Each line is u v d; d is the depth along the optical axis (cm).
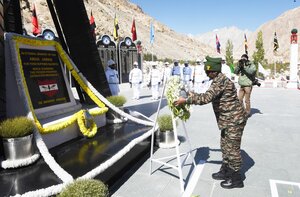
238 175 411
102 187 290
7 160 388
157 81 1323
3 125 390
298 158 521
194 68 1608
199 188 412
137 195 397
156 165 498
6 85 470
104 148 479
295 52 1683
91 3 7838
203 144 610
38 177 364
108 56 2150
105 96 729
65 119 516
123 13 11900
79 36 673
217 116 407
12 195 320
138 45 2422
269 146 592
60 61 598
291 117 872
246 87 846
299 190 403
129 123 656
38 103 504
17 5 588
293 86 1709
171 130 588
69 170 393
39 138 415
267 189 407
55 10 666
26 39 502
